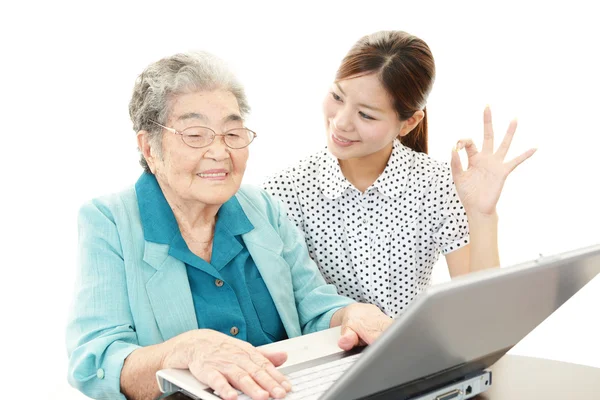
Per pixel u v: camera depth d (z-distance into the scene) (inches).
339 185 77.8
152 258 56.1
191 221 59.0
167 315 55.4
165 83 54.0
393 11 121.7
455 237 79.3
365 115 70.2
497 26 122.6
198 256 58.6
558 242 120.4
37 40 93.7
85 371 51.0
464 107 125.2
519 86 122.0
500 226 123.0
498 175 72.3
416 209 79.2
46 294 94.3
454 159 73.8
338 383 36.8
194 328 56.2
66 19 95.1
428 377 43.1
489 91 123.9
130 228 56.9
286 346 54.1
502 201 122.6
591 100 117.3
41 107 94.3
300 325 66.0
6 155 92.7
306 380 46.1
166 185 58.1
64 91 95.4
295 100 118.1
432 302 34.1
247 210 64.8
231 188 56.0
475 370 47.7
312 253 81.7
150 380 49.0
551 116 120.2
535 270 40.8
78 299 54.1
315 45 118.0
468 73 124.7
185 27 104.0
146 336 54.6
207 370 44.4
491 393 48.1
